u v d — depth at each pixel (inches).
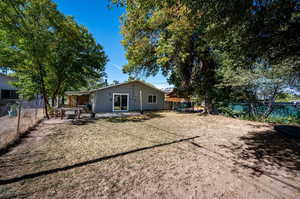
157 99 725.9
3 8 189.0
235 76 360.5
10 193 92.2
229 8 122.1
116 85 596.1
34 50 296.7
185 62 483.5
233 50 190.2
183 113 572.7
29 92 469.1
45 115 442.6
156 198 89.5
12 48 330.3
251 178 113.0
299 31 130.9
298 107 336.2
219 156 155.9
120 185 102.5
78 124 335.3
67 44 385.7
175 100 715.4
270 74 309.1
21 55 332.8
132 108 645.3
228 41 184.2
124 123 354.9
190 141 209.8
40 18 300.7
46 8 296.8
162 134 250.2
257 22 132.3
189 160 145.3
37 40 287.6
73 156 152.6
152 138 224.7
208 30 178.4
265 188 100.3
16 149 171.3
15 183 103.0
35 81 434.0
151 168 128.0
